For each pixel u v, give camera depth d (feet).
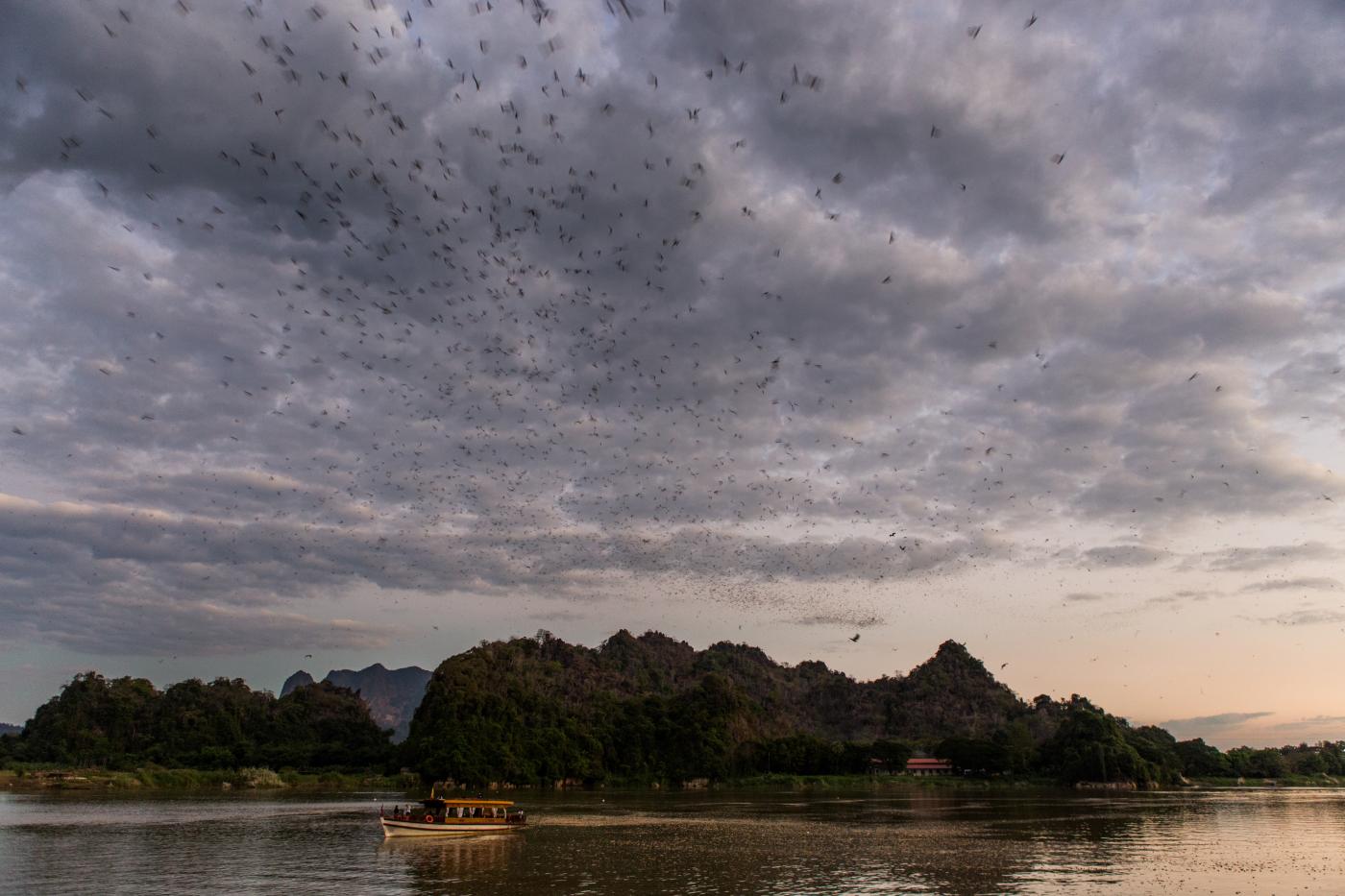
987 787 499.51
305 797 336.70
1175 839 188.96
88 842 173.47
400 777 442.91
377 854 159.94
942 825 226.58
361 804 293.43
